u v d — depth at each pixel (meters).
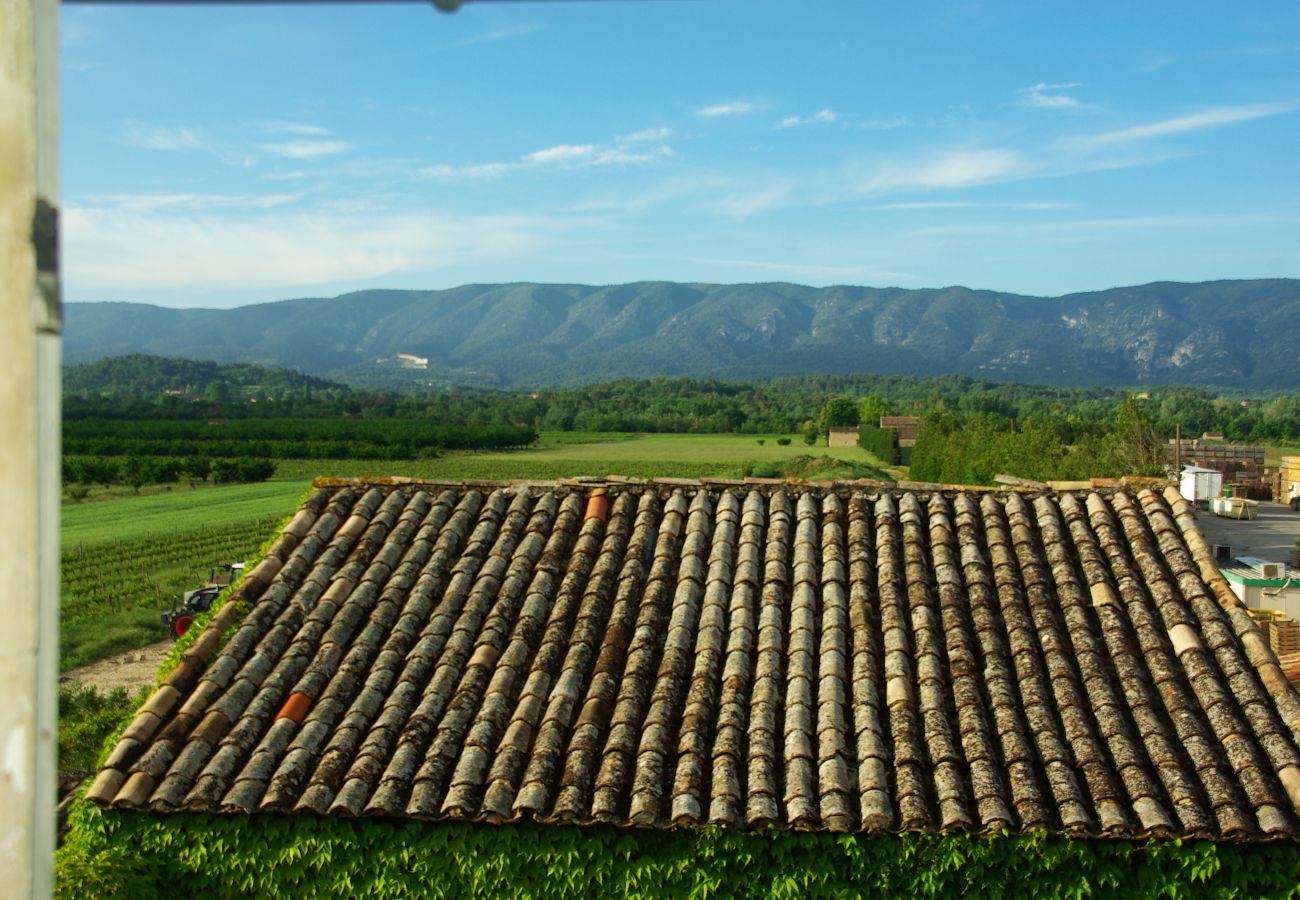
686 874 7.55
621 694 8.52
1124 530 10.05
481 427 134.00
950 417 96.38
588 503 10.92
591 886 7.59
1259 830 7.26
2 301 2.28
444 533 10.44
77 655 28.23
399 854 7.70
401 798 7.76
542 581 9.76
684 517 10.68
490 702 8.43
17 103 2.29
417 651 9.02
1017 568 9.73
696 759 7.89
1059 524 10.18
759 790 7.64
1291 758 7.66
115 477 81.75
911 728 8.11
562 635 9.12
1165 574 9.45
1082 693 8.45
